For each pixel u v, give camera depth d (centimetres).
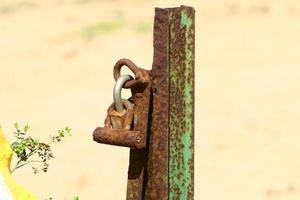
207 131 4456
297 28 6606
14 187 746
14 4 8088
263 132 4369
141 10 7519
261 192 3622
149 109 724
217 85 5353
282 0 7256
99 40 6688
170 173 727
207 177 3866
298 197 3528
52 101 5347
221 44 6406
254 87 5238
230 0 7444
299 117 4578
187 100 718
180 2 7550
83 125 4800
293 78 5353
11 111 5156
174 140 723
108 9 7631
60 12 7700
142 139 710
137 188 732
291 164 3903
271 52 6053
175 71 718
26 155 826
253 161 3988
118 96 710
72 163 4022
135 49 6500
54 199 3603
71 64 6184
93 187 3772
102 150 4212
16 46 6738
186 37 712
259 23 6825
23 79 5891
